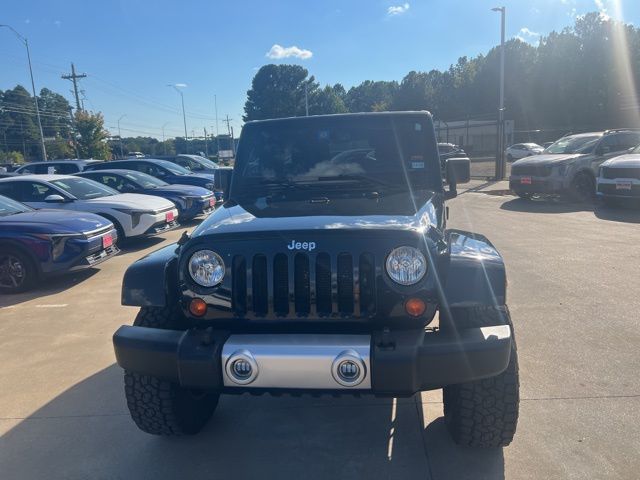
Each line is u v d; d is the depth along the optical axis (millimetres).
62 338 5473
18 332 5711
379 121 4293
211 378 2824
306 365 2732
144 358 2967
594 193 14398
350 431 3609
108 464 3312
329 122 4336
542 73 57969
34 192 10359
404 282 2840
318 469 3207
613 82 53781
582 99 55344
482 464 3170
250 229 3020
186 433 3523
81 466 3299
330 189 4098
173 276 3258
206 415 3730
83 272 8461
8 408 4020
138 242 11117
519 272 7238
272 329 2977
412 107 75250
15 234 7301
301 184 4188
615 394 3887
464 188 19391
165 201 11406
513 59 61094
